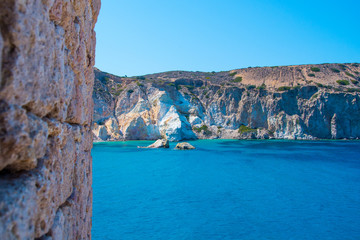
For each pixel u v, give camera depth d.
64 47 3.38
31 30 2.24
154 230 16.12
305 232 16.11
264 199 22.53
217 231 16.09
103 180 29.39
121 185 27.05
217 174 32.88
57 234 2.97
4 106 1.95
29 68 2.24
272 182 28.77
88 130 5.54
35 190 2.36
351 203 21.50
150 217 18.20
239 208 20.20
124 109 83.25
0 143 1.93
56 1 2.87
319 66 114.50
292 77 105.38
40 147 2.45
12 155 2.07
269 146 65.94
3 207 1.89
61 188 3.23
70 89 3.67
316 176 31.97
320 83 99.31
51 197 2.79
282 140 82.38
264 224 17.22
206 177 31.09
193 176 31.62
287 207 20.50
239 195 23.67
